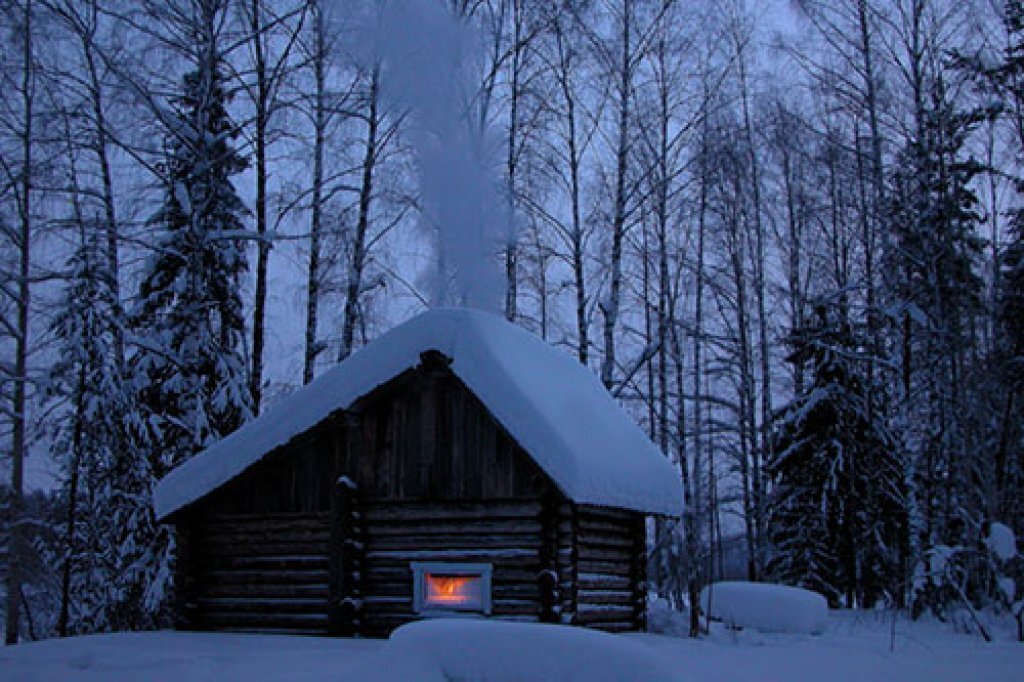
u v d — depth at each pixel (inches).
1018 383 851.4
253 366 836.6
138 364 834.2
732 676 398.9
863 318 1109.1
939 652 543.2
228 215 892.6
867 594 964.0
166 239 840.3
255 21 821.9
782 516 1005.2
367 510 576.4
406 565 561.3
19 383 790.5
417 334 568.7
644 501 585.9
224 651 465.4
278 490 601.3
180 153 876.6
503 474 550.0
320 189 882.1
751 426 1054.4
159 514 605.9
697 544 647.8
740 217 1120.8
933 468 893.2
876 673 432.1
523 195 946.7
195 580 610.5
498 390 541.0
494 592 539.5
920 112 852.0
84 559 798.5
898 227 880.9
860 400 962.7
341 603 558.9
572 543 532.4
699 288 1094.4
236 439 601.0
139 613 797.9
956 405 789.9
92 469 759.7
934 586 778.8
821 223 1128.8
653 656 296.2
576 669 293.0
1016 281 888.9
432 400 574.2
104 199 832.9
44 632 865.5
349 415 581.0
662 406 962.1
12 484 788.0
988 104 836.6
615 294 903.1
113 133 795.4
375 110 877.2
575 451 525.0
